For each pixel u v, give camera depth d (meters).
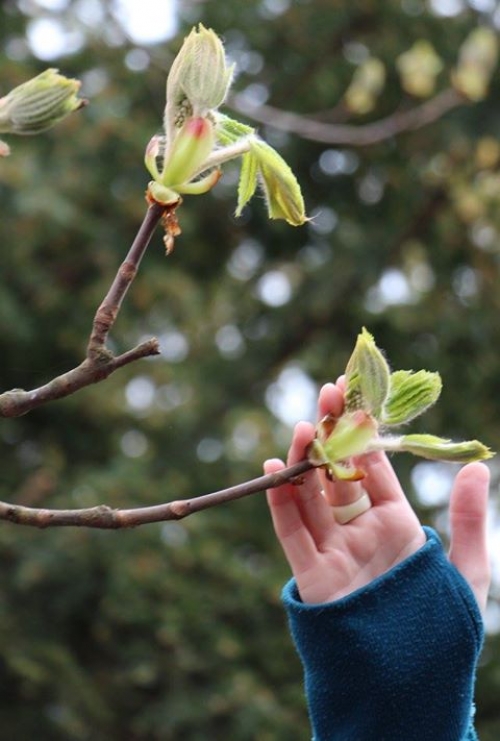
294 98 8.73
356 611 2.19
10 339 7.75
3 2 7.79
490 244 8.84
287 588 2.28
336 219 9.09
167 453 8.11
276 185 1.60
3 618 6.84
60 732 6.79
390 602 2.20
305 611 2.20
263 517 7.78
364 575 2.28
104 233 7.85
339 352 8.87
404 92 8.71
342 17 8.75
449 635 2.18
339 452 1.64
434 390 1.65
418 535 2.30
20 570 6.84
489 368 8.76
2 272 7.62
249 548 7.70
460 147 8.73
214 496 1.65
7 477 7.80
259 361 8.78
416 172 8.95
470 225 8.79
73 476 7.59
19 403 1.57
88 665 7.03
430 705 2.16
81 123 7.64
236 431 8.20
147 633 7.01
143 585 6.94
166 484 7.48
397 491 2.33
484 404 8.78
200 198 8.53
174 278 7.96
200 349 8.62
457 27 8.69
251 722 6.68
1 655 6.71
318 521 2.28
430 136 8.75
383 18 8.75
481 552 2.28
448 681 2.17
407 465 8.05
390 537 2.29
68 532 6.98
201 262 8.68
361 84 6.86
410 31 8.73
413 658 2.16
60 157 7.62
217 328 8.81
